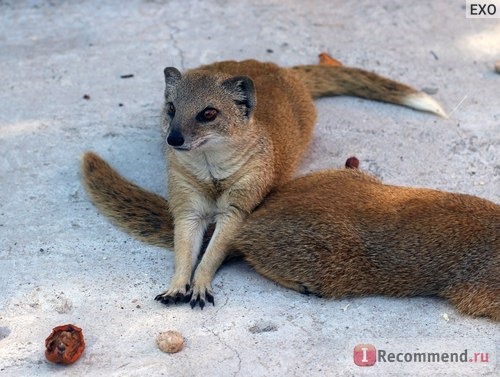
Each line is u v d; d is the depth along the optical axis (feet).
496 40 4.47
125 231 3.74
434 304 3.55
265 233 3.58
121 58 4.38
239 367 3.39
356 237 3.54
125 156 4.00
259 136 3.70
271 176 3.73
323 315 3.52
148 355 3.42
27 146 4.03
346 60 4.38
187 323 3.50
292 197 3.63
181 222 3.69
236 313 3.52
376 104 4.20
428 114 4.16
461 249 3.52
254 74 3.97
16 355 3.42
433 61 4.38
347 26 4.54
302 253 3.55
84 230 3.75
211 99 3.63
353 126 4.11
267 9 4.62
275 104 3.87
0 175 3.92
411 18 4.58
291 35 4.49
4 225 3.76
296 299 3.56
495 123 4.11
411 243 3.53
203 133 3.61
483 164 3.96
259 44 4.44
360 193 3.61
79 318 3.51
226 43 4.45
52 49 4.42
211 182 3.68
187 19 4.57
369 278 3.55
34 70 4.33
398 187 3.65
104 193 3.79
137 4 4.65
